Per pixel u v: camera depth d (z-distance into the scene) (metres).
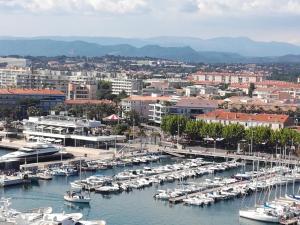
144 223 198.25
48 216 179.50
